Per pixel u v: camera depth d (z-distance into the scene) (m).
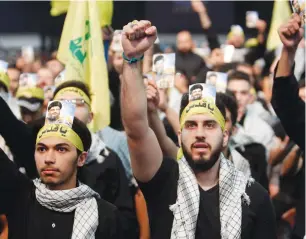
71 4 7.84
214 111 5.78
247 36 14.89
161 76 7.20
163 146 6.52
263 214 5.76
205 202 5.71
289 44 6.11
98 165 7.10
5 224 7.29
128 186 7.26
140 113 5.58
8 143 6.61
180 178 5.71
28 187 5.84
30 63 13.70
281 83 6.30
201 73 10.27
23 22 17.73
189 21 16.17
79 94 7.03
